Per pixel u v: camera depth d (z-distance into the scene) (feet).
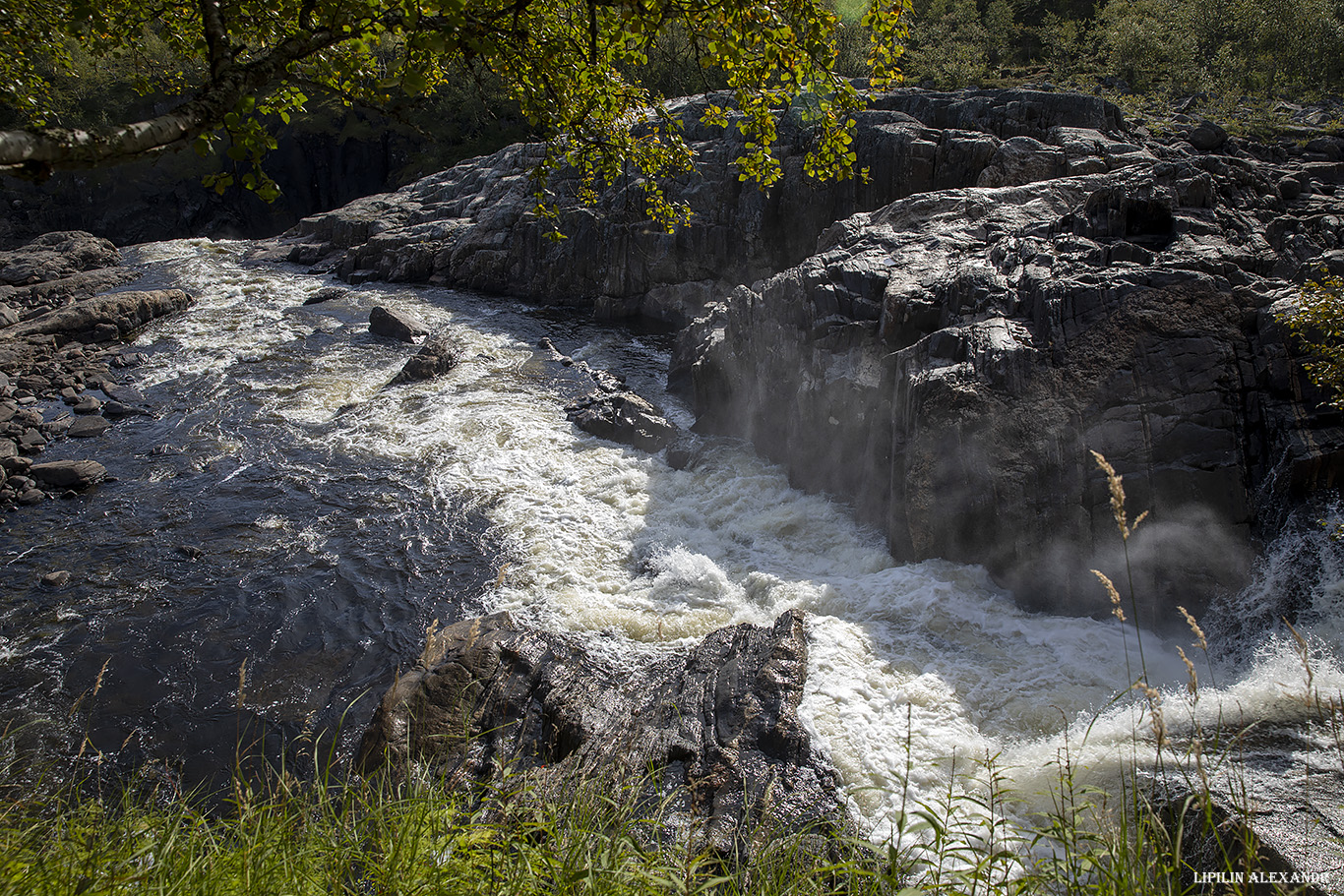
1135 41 100.99
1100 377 34.88
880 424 41.32
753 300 52.37
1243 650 29.99
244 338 76.13
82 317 75.41
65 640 34.27
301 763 27.25
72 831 10.87
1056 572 33.99
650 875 10.61
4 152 9.47
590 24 18.38
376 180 181.27
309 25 15.12
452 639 30.78
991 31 123.85
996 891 11.00
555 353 73.26
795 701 26.86
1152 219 42.29
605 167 24.16
